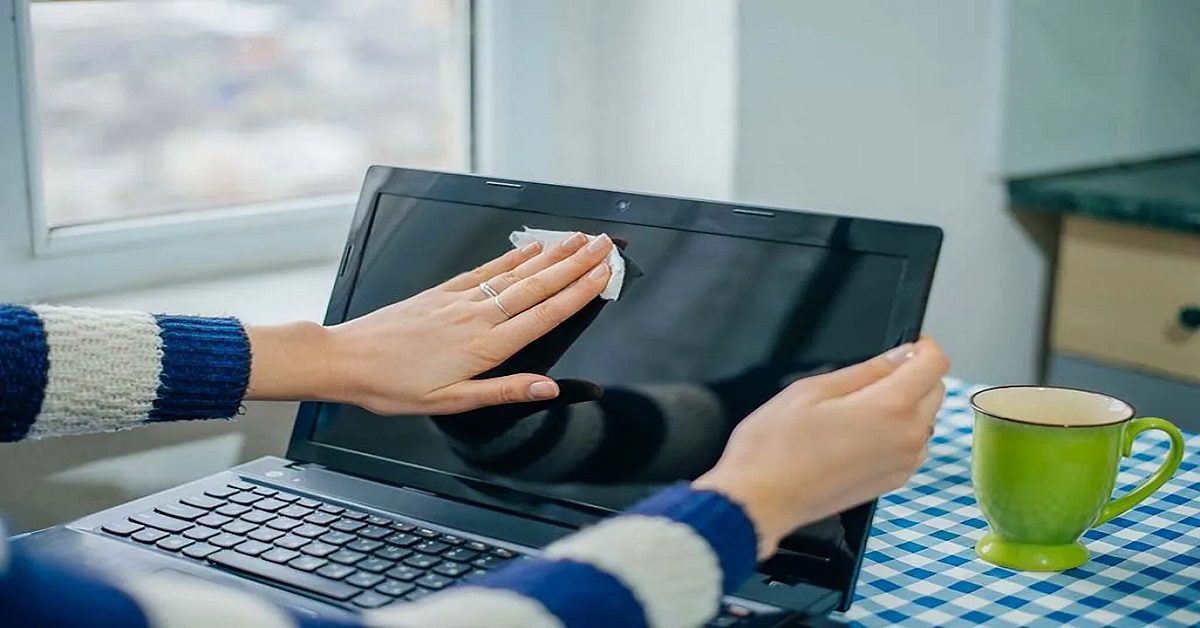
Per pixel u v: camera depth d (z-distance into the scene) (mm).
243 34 1323
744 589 775
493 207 1015
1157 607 809
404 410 927
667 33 1444
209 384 870
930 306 1697
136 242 1243
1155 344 1728
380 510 896
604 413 886
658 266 917
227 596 490
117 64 1237
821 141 1499
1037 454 844
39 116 1171
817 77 1473
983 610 809
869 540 921
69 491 1045
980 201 1741
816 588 778
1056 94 1797
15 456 1015
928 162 1646
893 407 688
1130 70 1905
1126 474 1037
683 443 849
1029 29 1726
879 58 1540
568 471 884
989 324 1801
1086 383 1824
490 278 969
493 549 830
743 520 613
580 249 942
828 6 1462
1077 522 860
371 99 1438
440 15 1474
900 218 1626
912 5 1566
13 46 1131
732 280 880
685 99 1442
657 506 611
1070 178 1819
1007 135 1744
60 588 448
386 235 1048
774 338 845
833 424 672
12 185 1151
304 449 999
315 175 1409
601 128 1537
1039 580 851
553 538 846
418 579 785
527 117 1489
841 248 846
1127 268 1741
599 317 922
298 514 889
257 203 1363
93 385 827
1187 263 1669
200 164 1316
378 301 1022
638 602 552
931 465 1067
